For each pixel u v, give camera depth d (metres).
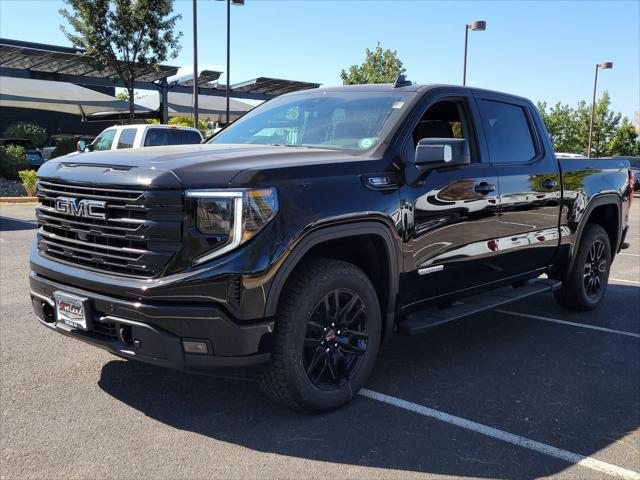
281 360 3.28
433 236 4.05
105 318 3.19
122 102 27.44
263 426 3.40
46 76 28.52
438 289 4.27
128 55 22.83
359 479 2.89
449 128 4.62
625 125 43.16
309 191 3.29
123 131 14.27
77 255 3.42
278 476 2.89
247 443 3.20
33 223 12.33
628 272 8.70
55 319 3.57
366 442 3.26
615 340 5.28
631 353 4.92
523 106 5.33
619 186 6.32
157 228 3.05
